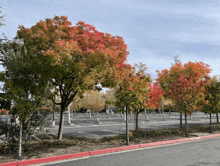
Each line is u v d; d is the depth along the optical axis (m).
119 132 15.80
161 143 10.69
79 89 10.49
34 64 8.34
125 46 10.81
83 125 23.05
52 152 7.88
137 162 6.75
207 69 16.72
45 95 8.09
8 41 8.81
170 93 14.65
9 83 7.09
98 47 9.40
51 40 9.24
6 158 6.99
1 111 7.84
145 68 14.24
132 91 10.19
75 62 8.71
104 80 10.24
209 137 13.73
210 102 15.80
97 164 6.51
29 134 8.19
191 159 7.16
